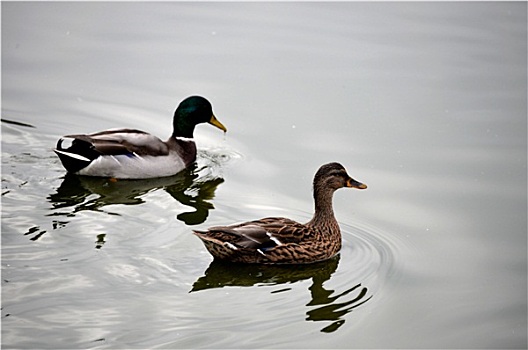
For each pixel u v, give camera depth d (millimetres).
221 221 13797
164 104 18828
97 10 23781
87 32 22312
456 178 15391
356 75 19922
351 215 14219
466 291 11812
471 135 17078
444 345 10516
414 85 19375
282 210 14297
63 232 13023
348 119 17922
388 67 20312
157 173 16422
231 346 10062
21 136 17453
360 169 15805
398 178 15438
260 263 12461
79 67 20516
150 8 24031
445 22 23109
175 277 11781
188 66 20531
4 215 13648
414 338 10633
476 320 11117
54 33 22203
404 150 16531
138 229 13336
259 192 15102
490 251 12938
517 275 12273
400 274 12273
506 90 19016
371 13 23828
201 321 10609
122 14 23531
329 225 12922
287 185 15320
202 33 22297
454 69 20156
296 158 16422
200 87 19484
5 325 10227
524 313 11297
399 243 13211
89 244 12617
